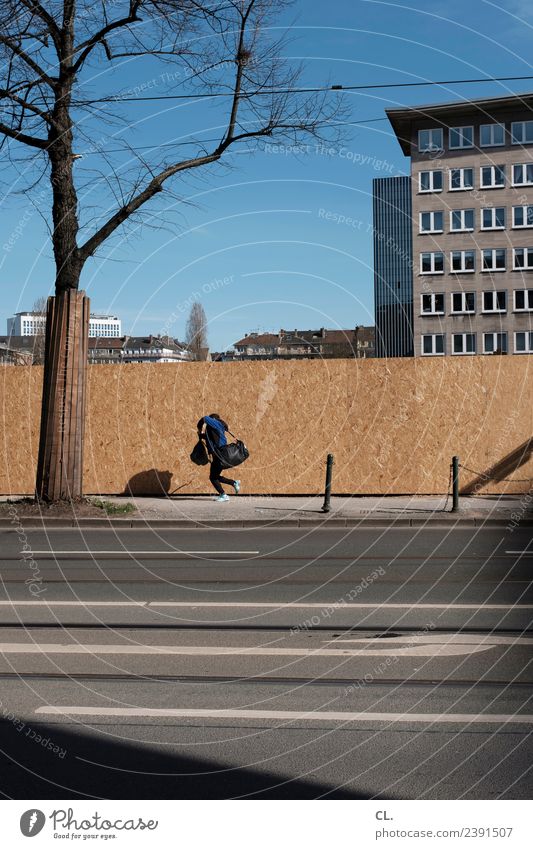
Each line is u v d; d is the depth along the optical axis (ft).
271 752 15.35
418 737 16.03
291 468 64.18
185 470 64.85
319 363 64.18
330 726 16.65
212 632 24.39
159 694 18.71
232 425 64.64
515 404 62.49
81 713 17.47
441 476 62.80
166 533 48.93
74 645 23.04
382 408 63.41
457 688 18.99
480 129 208.95
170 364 65.21
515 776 14.33
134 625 25.38
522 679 19.58
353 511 54.39
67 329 53.88
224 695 18.62
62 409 54.13
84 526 51.98
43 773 14.58
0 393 66.23
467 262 211.00
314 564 36.91
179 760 15.03
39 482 54.65
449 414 62.95
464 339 212.23
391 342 214.90
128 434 65.41
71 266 53.88
